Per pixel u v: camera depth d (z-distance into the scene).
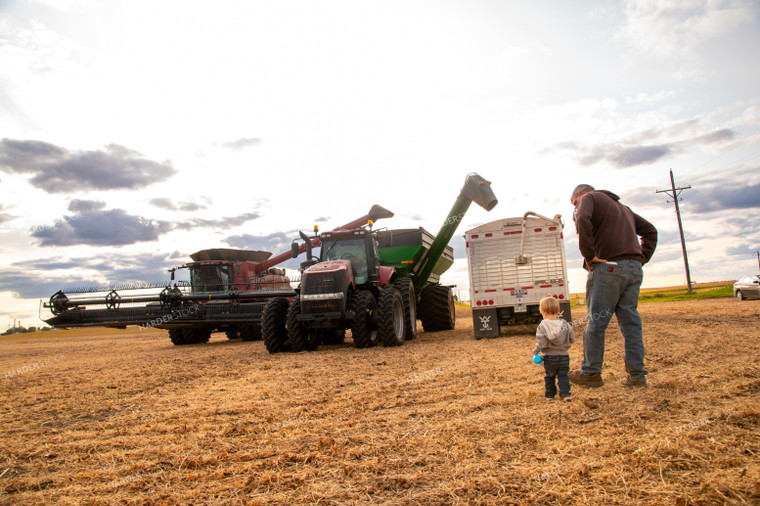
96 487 2.76
